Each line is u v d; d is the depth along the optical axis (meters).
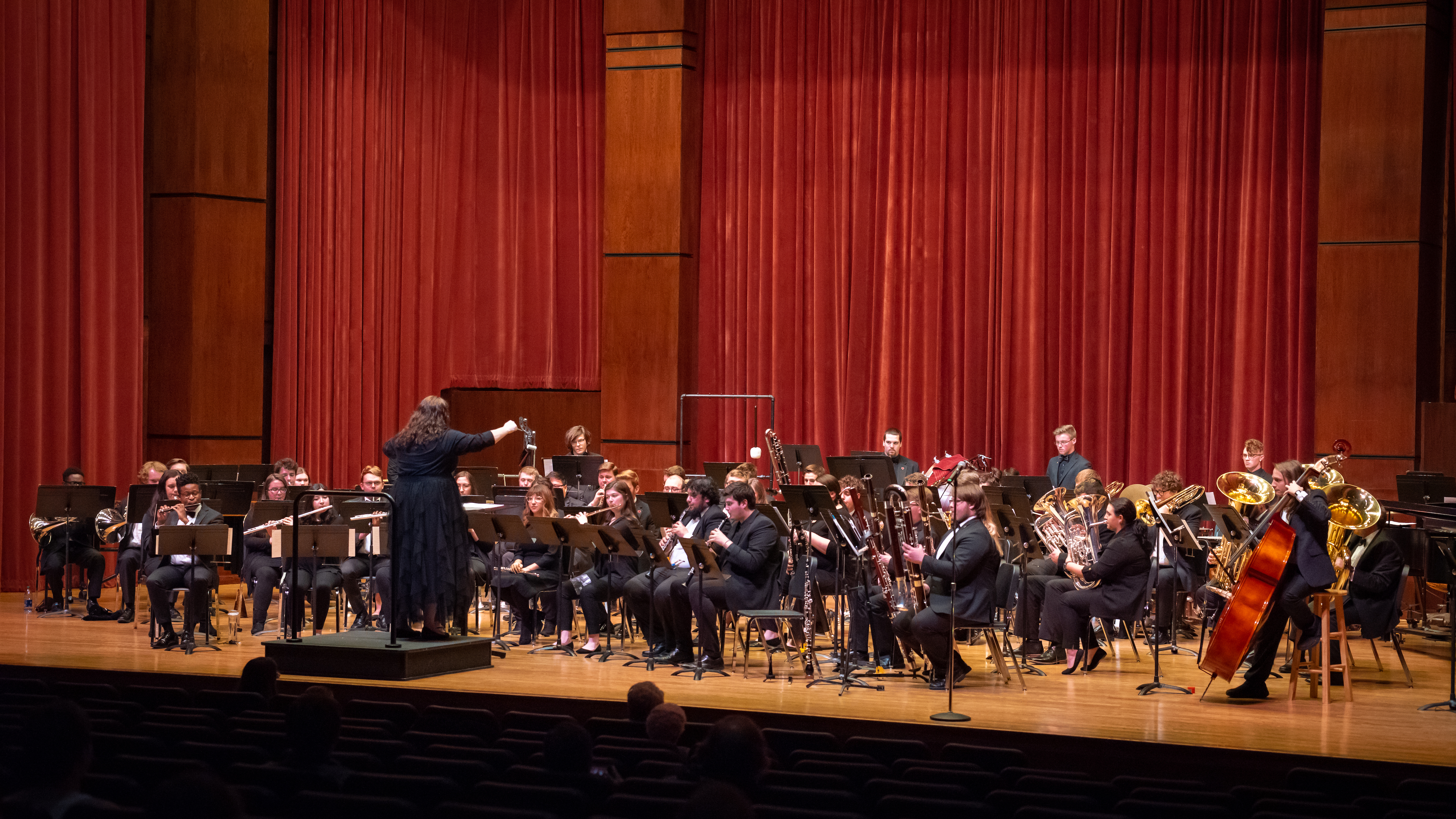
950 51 12.31
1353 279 10.60
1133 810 3.83
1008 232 12.12
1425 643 8.79
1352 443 10.59
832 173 12.73
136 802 3.72
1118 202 11.82
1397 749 5.54
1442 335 10.88
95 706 5.34
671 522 7.94
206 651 7.93
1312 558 6.50
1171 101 11.68
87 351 11.24
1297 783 4.55
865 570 7.41
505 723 5.36
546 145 13.58
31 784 3.16
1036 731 5.82
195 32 11.77
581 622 9.55
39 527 9.50
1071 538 7.61
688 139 12.99
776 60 12.87
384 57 13.29
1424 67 10.42
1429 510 7.81
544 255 13.61
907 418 12.46
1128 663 7.92
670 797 3.79
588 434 10.89
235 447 12.02
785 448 10.72
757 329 12.98
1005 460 12.16
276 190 12.55
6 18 10.77
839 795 3.79
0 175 10.73
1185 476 11.65
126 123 11.48
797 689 6.83
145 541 8.38
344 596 9.96
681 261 12.87
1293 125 11.32
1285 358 11.40
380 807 3.38
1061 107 11.98
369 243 13.17
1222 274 11.58
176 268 11.81
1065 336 12.00
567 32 13.52
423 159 13.67
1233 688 6.96
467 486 9.84
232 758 4.26
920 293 12.44
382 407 13.38
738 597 7.21
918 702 6.48
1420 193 10.43
